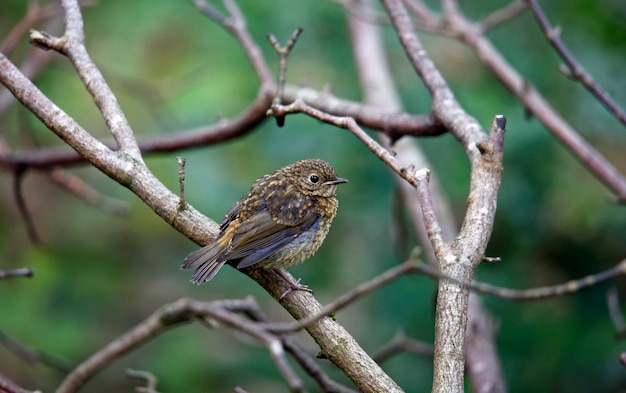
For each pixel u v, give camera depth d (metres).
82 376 6.40
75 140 6.92
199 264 6.99
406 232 12.76
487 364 9.14
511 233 13.40
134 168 6.98
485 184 6.90
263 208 8.19
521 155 13.11
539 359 12.63
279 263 8.14
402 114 9.06
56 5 12.17
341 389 8.49
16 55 15.56
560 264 13.67
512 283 13.06
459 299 6.10
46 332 14.29
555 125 10.94
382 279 5.24
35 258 15.48
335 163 13.49
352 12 11.91
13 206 16.55
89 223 16.81
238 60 14.58
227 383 13.80
